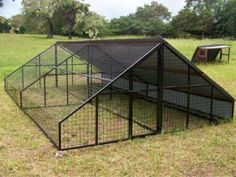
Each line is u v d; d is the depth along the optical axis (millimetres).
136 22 62062
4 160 4469
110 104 8062
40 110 7457
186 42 29922
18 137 5484
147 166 4285
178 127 6051
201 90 6391
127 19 63812
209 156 4633
